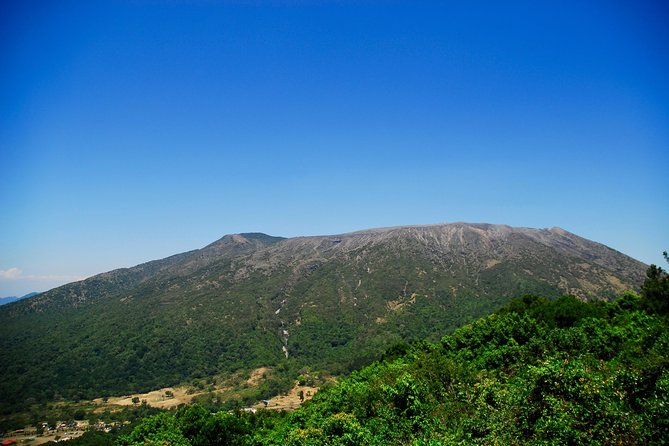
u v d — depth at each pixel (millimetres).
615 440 16000
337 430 31469
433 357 45406
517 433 18797
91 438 90938
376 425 30953
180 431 45688
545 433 17141
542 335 42031
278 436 41312
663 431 15633
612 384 19344
